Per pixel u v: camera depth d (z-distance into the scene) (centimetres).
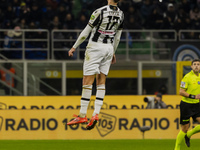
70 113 4597
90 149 3559
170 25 6712
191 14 6881
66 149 3562
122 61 6172
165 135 4678
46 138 4559
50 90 5978
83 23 6594
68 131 4578
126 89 6181
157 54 6500
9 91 5847
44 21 6500
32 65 5944
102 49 2234
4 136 4528
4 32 6412
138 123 4656
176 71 5762
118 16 2247
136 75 6181
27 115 4562
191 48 6512
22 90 5891
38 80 5941
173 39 6562
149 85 6156
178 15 6800
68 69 6012
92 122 2300
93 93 5919
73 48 2241
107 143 4100
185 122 3378
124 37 6525
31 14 6550
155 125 4678
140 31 6475
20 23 6512
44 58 6394
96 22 2209
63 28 6525
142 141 4325
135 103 5541
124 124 4634
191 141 4341
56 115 4584
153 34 6669
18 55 6309
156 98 5059
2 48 6319
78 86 6050
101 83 2311
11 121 4544
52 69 5981
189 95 3328
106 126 4612
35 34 6391
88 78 2261
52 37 6378
